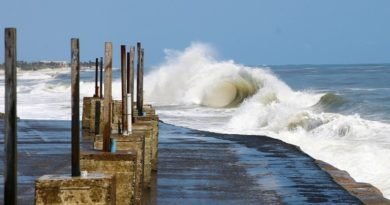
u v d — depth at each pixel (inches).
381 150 1422.2
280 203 827.4
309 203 827.4
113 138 665.0
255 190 908.6
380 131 1763.0
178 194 872.3
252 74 3484.3
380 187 1127.6
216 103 3358.8
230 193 885.8
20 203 772.0
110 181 485.7
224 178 999.6
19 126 1803.6
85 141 1412.4
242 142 1480.1
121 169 616.7
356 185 950.4
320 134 1817.2
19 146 1327.5
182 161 1170.6
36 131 1656.0
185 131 1755.7
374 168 1275.8
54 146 1330.0
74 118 507.8
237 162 1168.2
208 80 3543.3
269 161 1186.6
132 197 619.8
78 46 512.7
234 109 2952.8
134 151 649.6
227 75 3508.9
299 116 2050.9
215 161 1176.2
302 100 3115.2
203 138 1567.4
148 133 896.9
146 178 900.6
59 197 480.1
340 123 1856.5
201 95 3435.0
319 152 1464.1
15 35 448.5
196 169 1083.3
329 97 2994.6
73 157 504.1
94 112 1569.9
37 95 4254.4
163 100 3531.0
